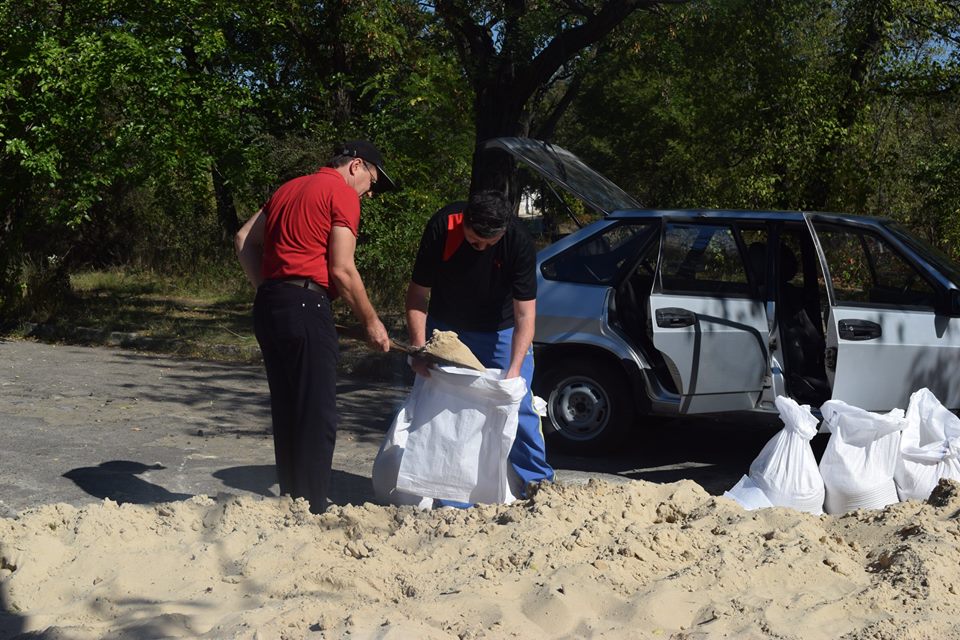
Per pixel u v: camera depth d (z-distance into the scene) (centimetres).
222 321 1502
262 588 377
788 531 440
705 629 349
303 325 483
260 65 1530
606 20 1364
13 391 923
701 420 921
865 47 1625
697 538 420
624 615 357
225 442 747
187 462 677
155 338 1327
